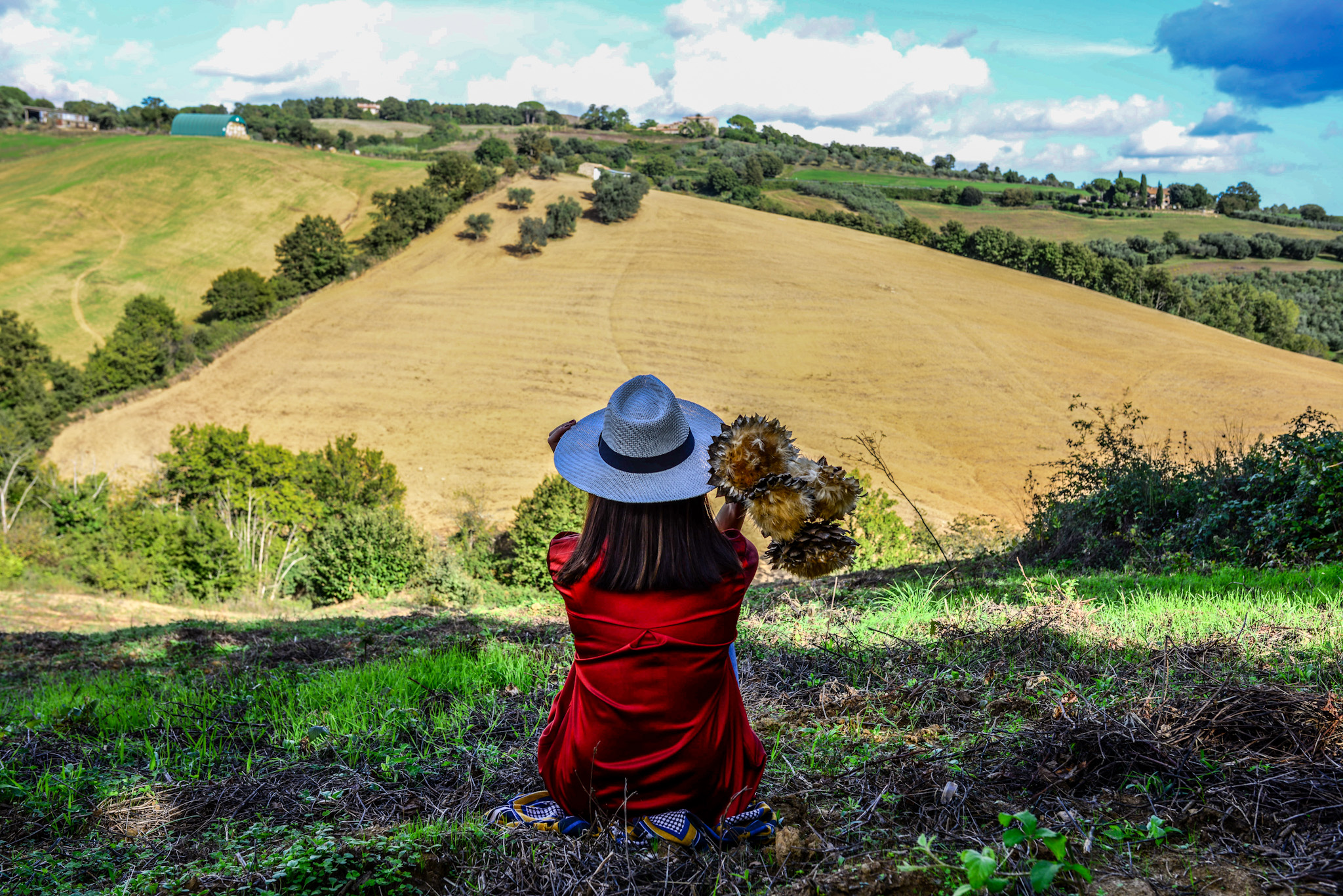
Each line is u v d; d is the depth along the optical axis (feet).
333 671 19.63
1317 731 7.93
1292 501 23.81
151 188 338.75
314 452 171.63
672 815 7.02
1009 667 12.84
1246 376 195.93
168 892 7.19
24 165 371.97
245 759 11.87
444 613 41.78
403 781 10.08
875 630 16.02
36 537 107.45
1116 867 6.23
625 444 6.61
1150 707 9.04
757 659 15.12
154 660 27.35
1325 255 430.61
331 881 6.87
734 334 226.17
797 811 7.63
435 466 165.68
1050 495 33.81
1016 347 217.15
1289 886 5.81
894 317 236.43
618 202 313.73
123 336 206.49
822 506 6.14
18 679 26.94
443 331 229.45
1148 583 21.61
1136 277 294.25
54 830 9.39
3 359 199.72
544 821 7.67
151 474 164.66
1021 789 7.88
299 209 333.21
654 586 6.64
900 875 6.03
